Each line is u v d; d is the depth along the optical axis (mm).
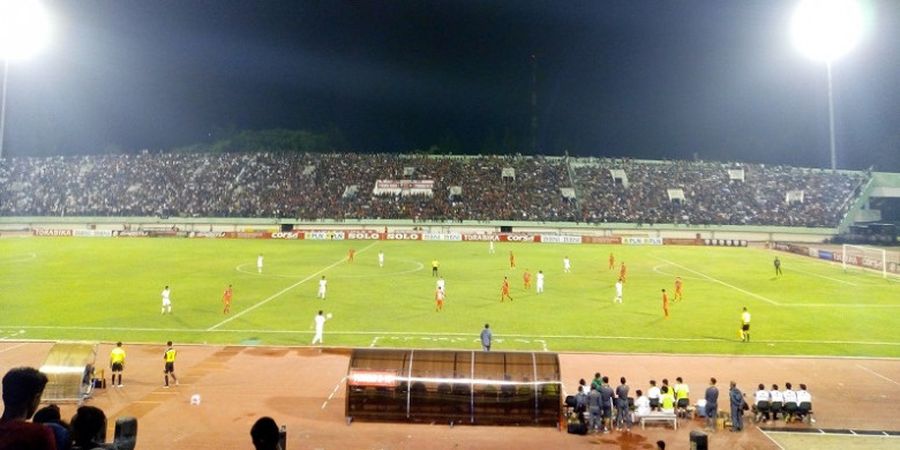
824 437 19828
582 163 108625
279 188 101812
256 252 71188
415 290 46562
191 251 71562
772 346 31062
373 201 99000
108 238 86875
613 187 101750
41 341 30906
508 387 20750
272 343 31031
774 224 91250
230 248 75375
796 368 27438
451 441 19375
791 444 19234
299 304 40656
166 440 18859
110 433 19344
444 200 98812
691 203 97250
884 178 95750
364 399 20797
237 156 109812
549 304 41531
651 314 38562
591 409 20281
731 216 93438
